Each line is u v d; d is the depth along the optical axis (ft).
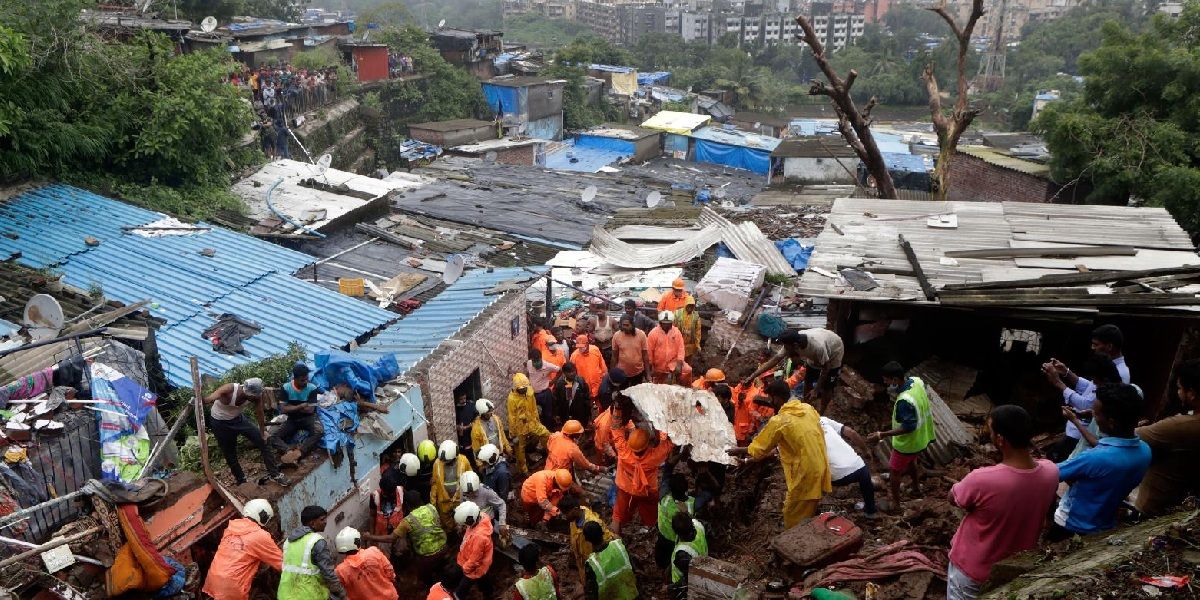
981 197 110.22
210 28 100.12
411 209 78.38
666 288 57.93
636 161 144.46
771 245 61.62
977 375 37.76
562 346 42.16
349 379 30.50
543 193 90.43
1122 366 24.64
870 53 331.77
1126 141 76.95
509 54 203.10
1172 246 38.40
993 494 17.25
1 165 55.16
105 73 63.87
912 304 34.27
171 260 52.34
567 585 28.81
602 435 33.73
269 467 27.37
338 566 24.98
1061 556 17.42
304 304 49.32
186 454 29.50
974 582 17.94
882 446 30.86
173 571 23.30
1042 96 217.15
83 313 42.01
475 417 34.88
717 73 271.08
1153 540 16.60
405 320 45.55
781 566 22.79
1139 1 389.80
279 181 75.66
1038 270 36.32
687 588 23.39
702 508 30.17
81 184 60.70
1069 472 18.54
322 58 122.31
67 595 21.95
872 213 45.06
